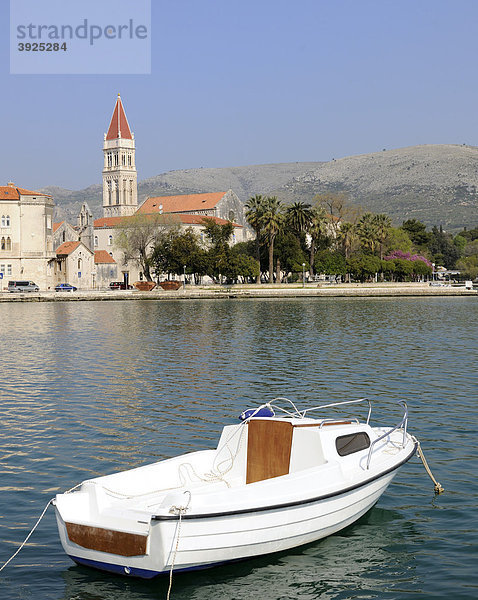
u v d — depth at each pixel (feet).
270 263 477.36
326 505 47.73
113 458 69.41
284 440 51.75
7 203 453.58
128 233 487.61
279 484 46.42
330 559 47.14
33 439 76.69
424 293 478.18
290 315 272.31
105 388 109.09
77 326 228.43
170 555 40.93
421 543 49.44
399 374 120.67
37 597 42.29
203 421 85.40
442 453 70.18
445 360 138.62
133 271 581.94
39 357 148.25
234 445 53.21
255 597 42.60
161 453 71.15
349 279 549.95
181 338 185.68
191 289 459.73
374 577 44.78
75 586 43.60
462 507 55.72
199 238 521.24
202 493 45.73
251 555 44.78
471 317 259.60
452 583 43.91
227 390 106.52
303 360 139.44
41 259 462.19
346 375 119.96
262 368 128.88
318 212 533.14
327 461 50.47
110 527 42.04
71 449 72.64
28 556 47.57
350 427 54.19
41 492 59.57
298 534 46.70
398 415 87.71
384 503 56.80
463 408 91.45
